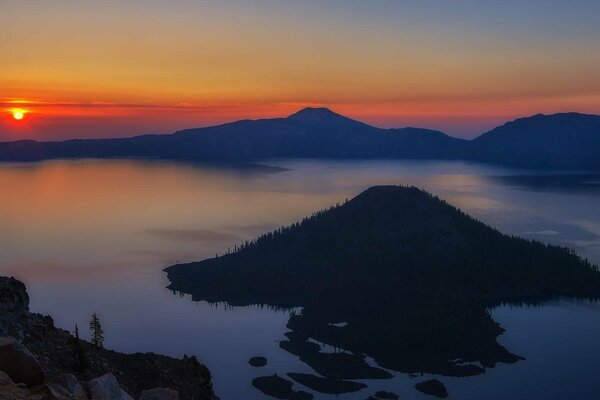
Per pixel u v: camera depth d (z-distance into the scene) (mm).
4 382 28172
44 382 30688
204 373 51875
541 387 163875
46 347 41781
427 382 163625
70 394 30781
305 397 151375
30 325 43375
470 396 157000
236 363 181250
